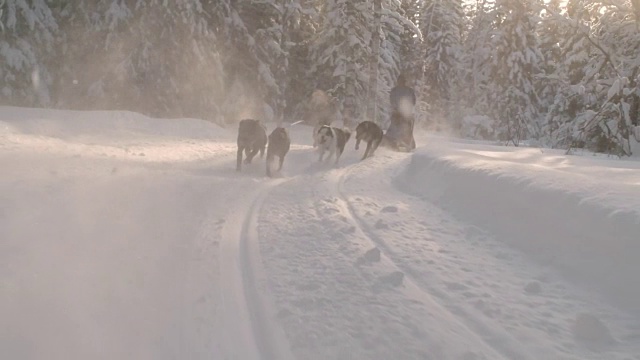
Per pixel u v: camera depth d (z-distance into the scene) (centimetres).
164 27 1948
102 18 1903
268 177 984
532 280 417
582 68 1872
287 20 2633
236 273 407
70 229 474
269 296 364
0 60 1645
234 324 317
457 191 699
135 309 323
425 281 411
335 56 2572
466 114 3500
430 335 312
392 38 3003
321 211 651
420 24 4116
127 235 479
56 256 398
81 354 261
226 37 2373
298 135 2372
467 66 3962
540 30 3391
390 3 2364
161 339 288
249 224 573
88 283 354
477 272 436
